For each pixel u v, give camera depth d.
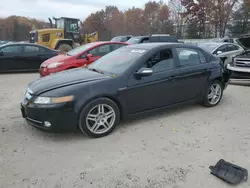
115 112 3.96
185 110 5.18
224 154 3.34
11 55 10.24
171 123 4.44
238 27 31.73
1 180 2.79
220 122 4.50
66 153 3.38
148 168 3.02
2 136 3.89
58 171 2.97
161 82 4.39
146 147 3.54
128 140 3.77
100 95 3.77
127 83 4.04
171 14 43.91
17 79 9.16
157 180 2.79
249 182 2.75
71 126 3.66
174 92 4.64
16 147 3.54
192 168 3.02
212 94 5.38
